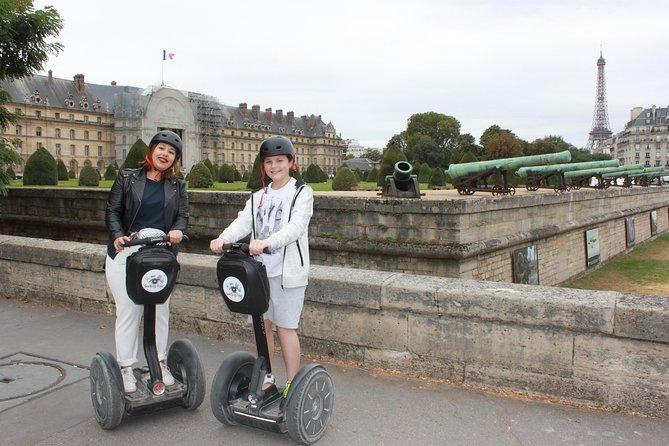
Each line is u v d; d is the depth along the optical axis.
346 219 13.30
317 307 5.39
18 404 4.37
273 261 3.85
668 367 3.96
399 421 4.05
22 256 7.91
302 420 3.62
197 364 4.18
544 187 25.95
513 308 4.44
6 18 12.37
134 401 3.93
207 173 32.16
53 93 112.69
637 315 4.01
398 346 5.00
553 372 4.36
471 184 17.47
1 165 12.62
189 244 16.28
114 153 120.19
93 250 7.34
